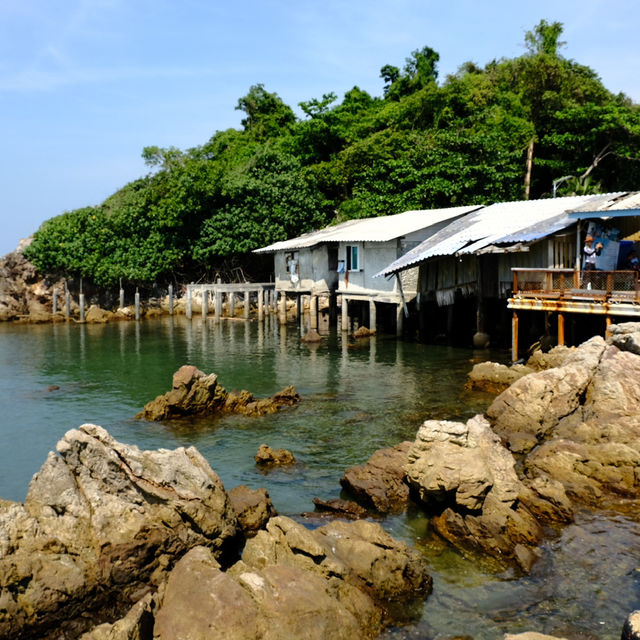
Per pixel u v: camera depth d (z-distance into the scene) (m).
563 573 9.85
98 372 26.66
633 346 16.88
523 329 28.36
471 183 42.38
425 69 60.62
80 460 9.78
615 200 23.64
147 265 49.94
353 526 10.33
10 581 8.56
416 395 20.86
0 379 25.39
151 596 8.51
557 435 15.56
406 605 9.15
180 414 19.05
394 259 32.62
